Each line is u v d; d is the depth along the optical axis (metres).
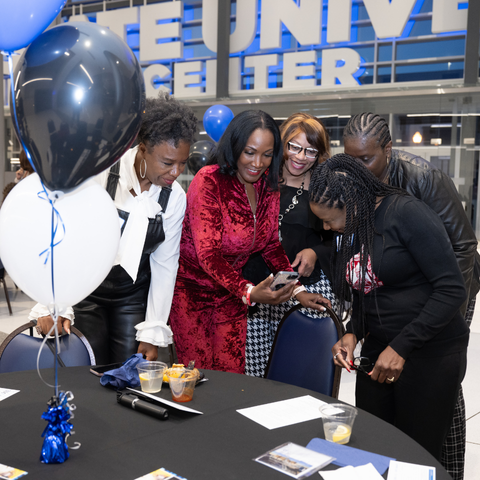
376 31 8.60
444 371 1.77
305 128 2.53
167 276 2.20
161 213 2.16
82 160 1.23
